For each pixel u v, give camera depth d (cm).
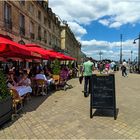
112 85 654
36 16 3016
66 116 684
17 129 570
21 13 2386
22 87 862
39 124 608
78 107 809
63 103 884
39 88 1105
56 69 1314
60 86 1340
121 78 2189
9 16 2077
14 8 2172
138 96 1043
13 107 698
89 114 707
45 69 1452
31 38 2803
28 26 2648
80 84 1631
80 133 538
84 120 641
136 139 501
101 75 663
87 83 1042
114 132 544
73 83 1716
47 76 1312
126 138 506
